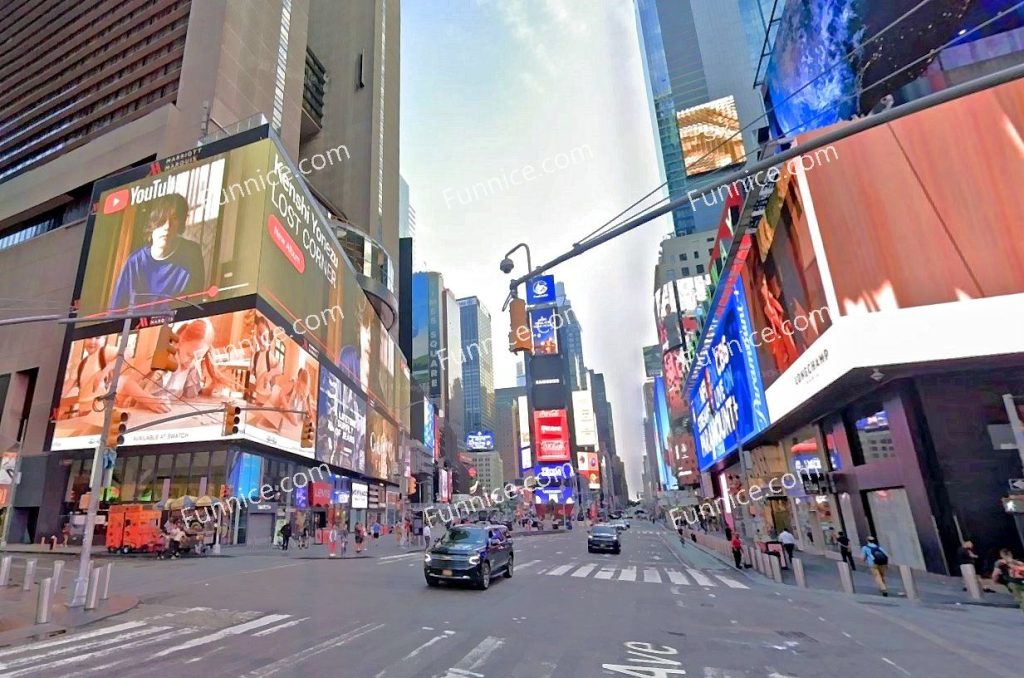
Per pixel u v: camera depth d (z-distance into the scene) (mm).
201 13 57094
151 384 36094
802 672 7148
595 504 167125
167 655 7828
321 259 50094
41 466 40688
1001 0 17953
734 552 21484
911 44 19000
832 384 18750
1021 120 16906
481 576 14695
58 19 74312
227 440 33688
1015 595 11945
